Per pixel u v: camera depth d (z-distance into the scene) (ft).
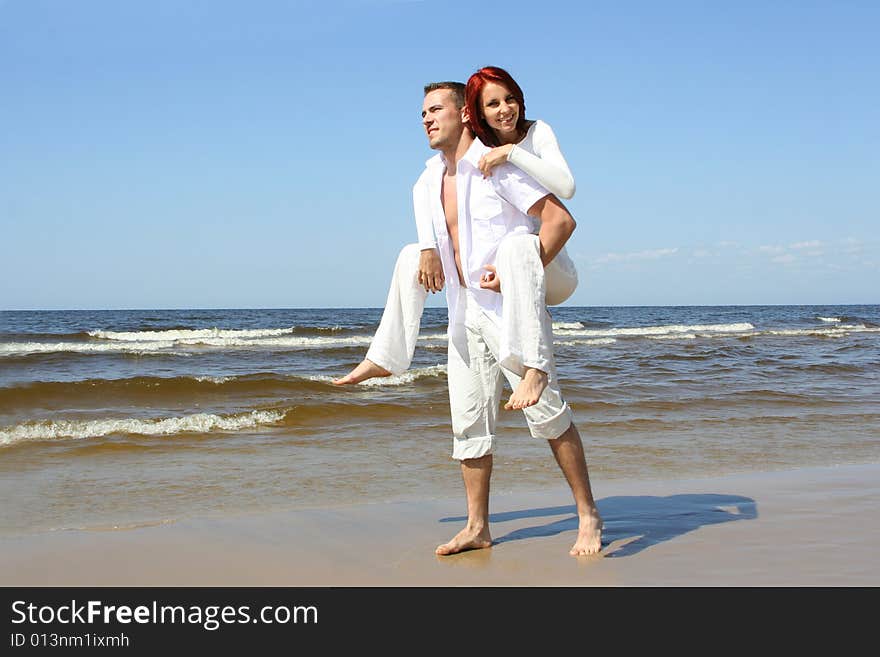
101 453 19.98
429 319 150.20
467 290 10.93
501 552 11.15
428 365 52.47
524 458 19.48
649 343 80.48
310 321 158.40
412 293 11.48
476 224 10.53
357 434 23.57
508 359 9.77
